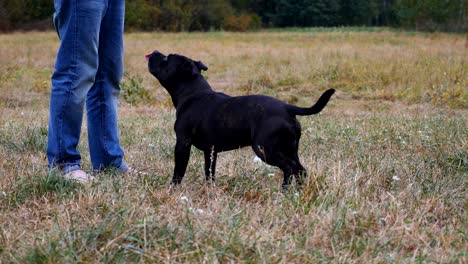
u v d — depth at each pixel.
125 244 3.35
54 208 4.08
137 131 7.85
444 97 12.48
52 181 4.55
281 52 24.44
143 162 5.88
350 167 5.57
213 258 3.20
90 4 4.89
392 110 11.48
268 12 86.88
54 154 5.03
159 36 44.28
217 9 68.44
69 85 4.96
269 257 3.25
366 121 9.18
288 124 4.46
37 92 13.62
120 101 12.55
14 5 51.28
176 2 63.56
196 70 4.98
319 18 83.12
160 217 3.86
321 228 3.76
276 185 4.71
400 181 5.05
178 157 4.86
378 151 6.60
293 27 81.94
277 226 3.76
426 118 9.41
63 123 5.01
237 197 4.58
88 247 3.31
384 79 15.09
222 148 4.77
